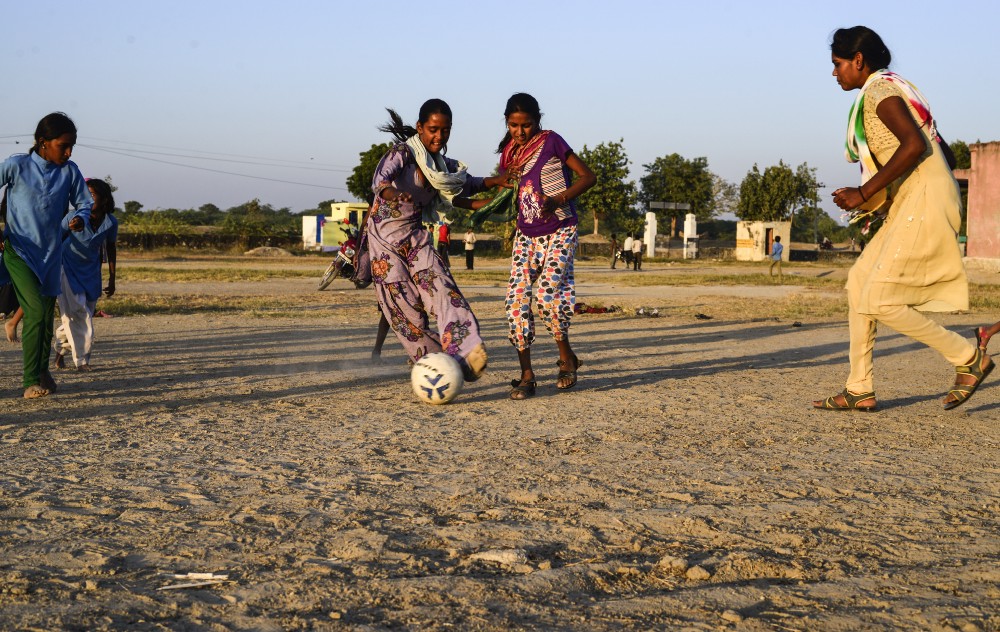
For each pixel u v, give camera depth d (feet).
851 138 17.79
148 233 184.44
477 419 17.48
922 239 17.06
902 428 16.93
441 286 19.74
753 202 193.16
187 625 7.44
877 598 8.29
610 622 7.64
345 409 18.62
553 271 20.38
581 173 19.75
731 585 8.62
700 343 33.83
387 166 19.33
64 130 19.88
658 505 11.39
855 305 18.43
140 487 12.02
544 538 9.95
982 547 9.87
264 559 9.14
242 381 22.80
